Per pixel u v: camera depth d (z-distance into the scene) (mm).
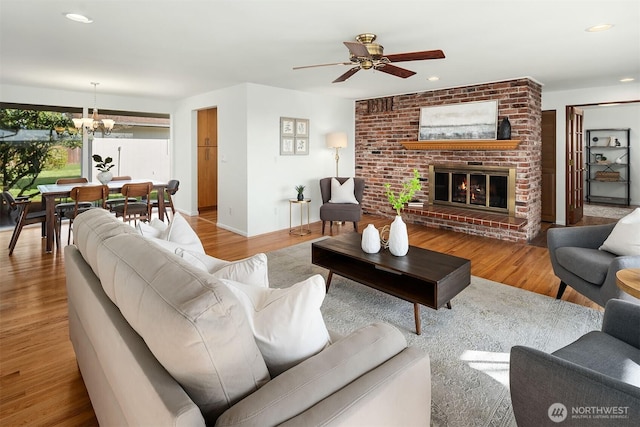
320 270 3746
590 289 2525
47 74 4602
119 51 3562
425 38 3152
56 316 2680
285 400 845
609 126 8180
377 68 3180
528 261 4039
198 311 812
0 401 1763
